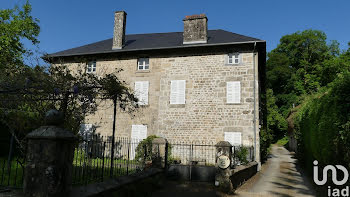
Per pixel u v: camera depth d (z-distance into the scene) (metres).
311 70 35.47
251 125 12.81
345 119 5.68
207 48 14.09
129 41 17.08
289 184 8.73
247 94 13.16
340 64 30.05
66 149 3.51
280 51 39.47
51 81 6.38
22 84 6.04
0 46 12.80
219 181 7.42
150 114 14.27
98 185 4.43
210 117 13.42
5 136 9.64
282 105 36.34
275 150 26.55
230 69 13.62
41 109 6.52
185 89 14.05
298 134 14.02
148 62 15.16
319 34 37.66
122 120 14.61
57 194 3.30
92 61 15.96
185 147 13.44
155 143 8.34
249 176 10.12
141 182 6.14
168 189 7.35
